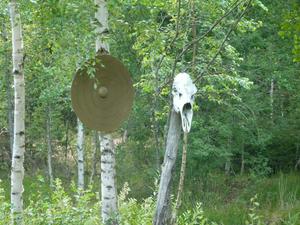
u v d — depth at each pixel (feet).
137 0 27.02
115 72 20.95
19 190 25.62
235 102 51.39
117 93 21.04
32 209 24.09
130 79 21.15
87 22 19.93
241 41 50.98
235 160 58.65
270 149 56.90
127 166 55.36
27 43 36.86
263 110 54.60
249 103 52.24
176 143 16.79
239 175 55.21
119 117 21.17
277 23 45.93
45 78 46.73
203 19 29.14
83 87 20.74
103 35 21.34
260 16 47.44
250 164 58.18
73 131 72.95
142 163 55.52
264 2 45.03
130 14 26.96
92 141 65.31
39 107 59.77
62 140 71.61
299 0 28.27
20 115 25.70
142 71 39.40
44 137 67.77
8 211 24.64
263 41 50.55
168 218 16.89
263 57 51.37
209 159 52.24
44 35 21.13
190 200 48.21
